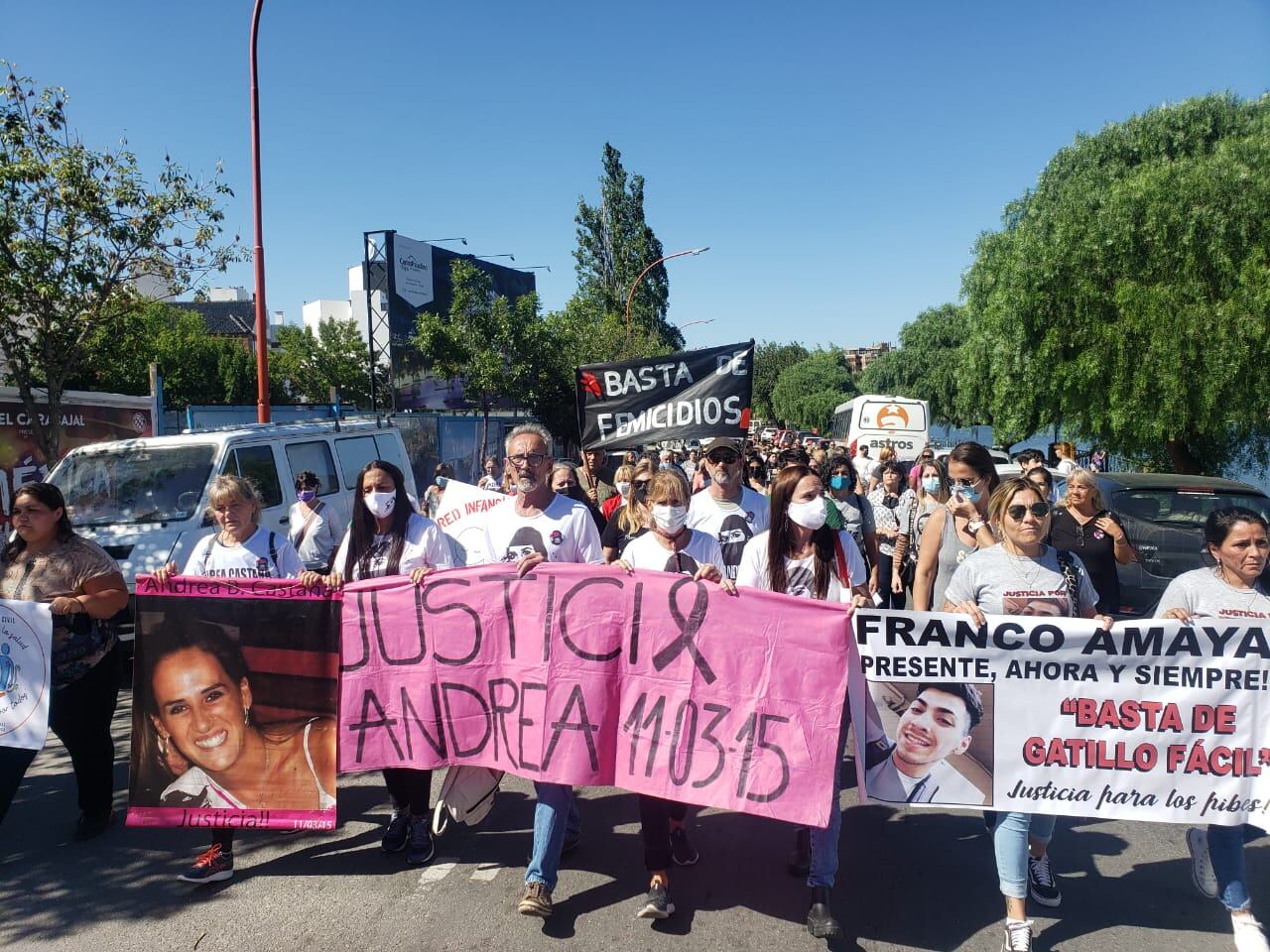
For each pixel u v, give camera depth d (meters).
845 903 3.65
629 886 3.82
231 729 4.00
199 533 6.96
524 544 4.17
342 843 4.25
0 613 4.11
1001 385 14.86
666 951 3.29
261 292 11.98
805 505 3.75
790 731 3.50
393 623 3.98
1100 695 3.44
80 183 8.21
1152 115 15.49
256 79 11.73
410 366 27.25
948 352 44.09
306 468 8.52
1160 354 12.73
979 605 3.61
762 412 87.38
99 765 4.33
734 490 4.86
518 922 3.51
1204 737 3.38
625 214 46.12
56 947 3.40
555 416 26.80
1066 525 5.31
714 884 3.84
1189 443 14.82
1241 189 12.85
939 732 3.52
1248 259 12.55
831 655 3.49
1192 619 3.40
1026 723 3.48
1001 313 14.66
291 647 4.00
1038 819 3.58
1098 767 3.45
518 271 32.97
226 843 3.93
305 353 34.16
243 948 3.35
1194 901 3.66
